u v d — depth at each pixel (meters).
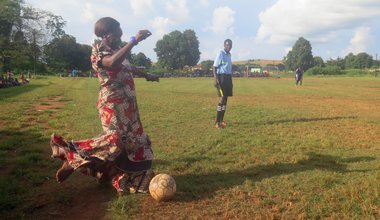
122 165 4.49
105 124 4.47
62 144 4.30
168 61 116.25
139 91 24.02
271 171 5.55
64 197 4.48
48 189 4.76
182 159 6.10
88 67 92.50
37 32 56.38
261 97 20.06
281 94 22.59
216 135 8.16
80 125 9.30
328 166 5.82
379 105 16.00
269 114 12.07
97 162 4.29
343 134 8.55
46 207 4.24
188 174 5.38
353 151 6.86
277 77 75.00
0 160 5.92
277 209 4.12
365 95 22.39
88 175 4.99
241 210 4.13
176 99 17.72
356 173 5.40
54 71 79.12
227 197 4.51
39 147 6.94
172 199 4.42
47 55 75.31
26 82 34.53
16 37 54.19
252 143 7.37
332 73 86.88
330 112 12.94
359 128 9.45
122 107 4.47
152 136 7.99
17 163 5.75
